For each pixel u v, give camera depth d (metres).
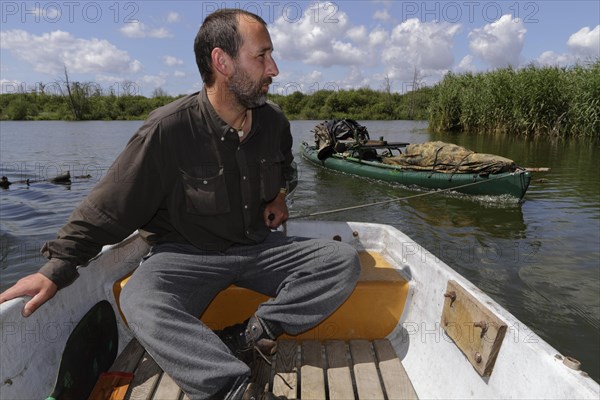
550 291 4.73
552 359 1.35
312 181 11.60
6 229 7.20
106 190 1.78
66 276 1.71
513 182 8.63
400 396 1.88
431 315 2.10
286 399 1.72
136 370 2.00
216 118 1.88
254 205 2.02
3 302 1.57
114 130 35.00
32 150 19.66
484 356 1.62
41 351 1.73
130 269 2.54
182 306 1.76
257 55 1.80
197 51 1.87
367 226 2.97
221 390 1.56
